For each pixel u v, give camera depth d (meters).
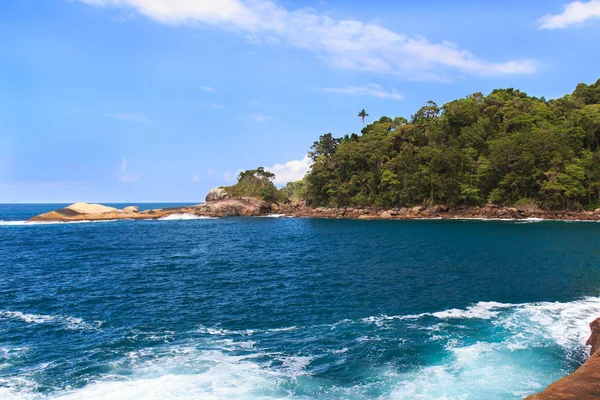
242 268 36.69
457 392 12.78
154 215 122.88
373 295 25.66
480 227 77.56
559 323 19.58
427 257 41.25
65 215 113.62
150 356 16.02
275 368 14.80
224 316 21.48
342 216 118.38
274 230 81.44
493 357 15.55
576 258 39.19
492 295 25.30
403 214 109.75
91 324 20.22
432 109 133.25
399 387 13.20
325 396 12.64
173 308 23.09
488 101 127.62
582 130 107.19
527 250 45.22
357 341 17.52
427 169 109.31
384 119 150.12
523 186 100.62
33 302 24.62
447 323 19.81
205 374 14.29
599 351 12.77
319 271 34.47
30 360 15.66
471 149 112.12
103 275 33.50
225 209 131.75
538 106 122.88
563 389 10.04
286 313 21.95
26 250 50.50
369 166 124.31
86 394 12.81
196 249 51.41
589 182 99.00
